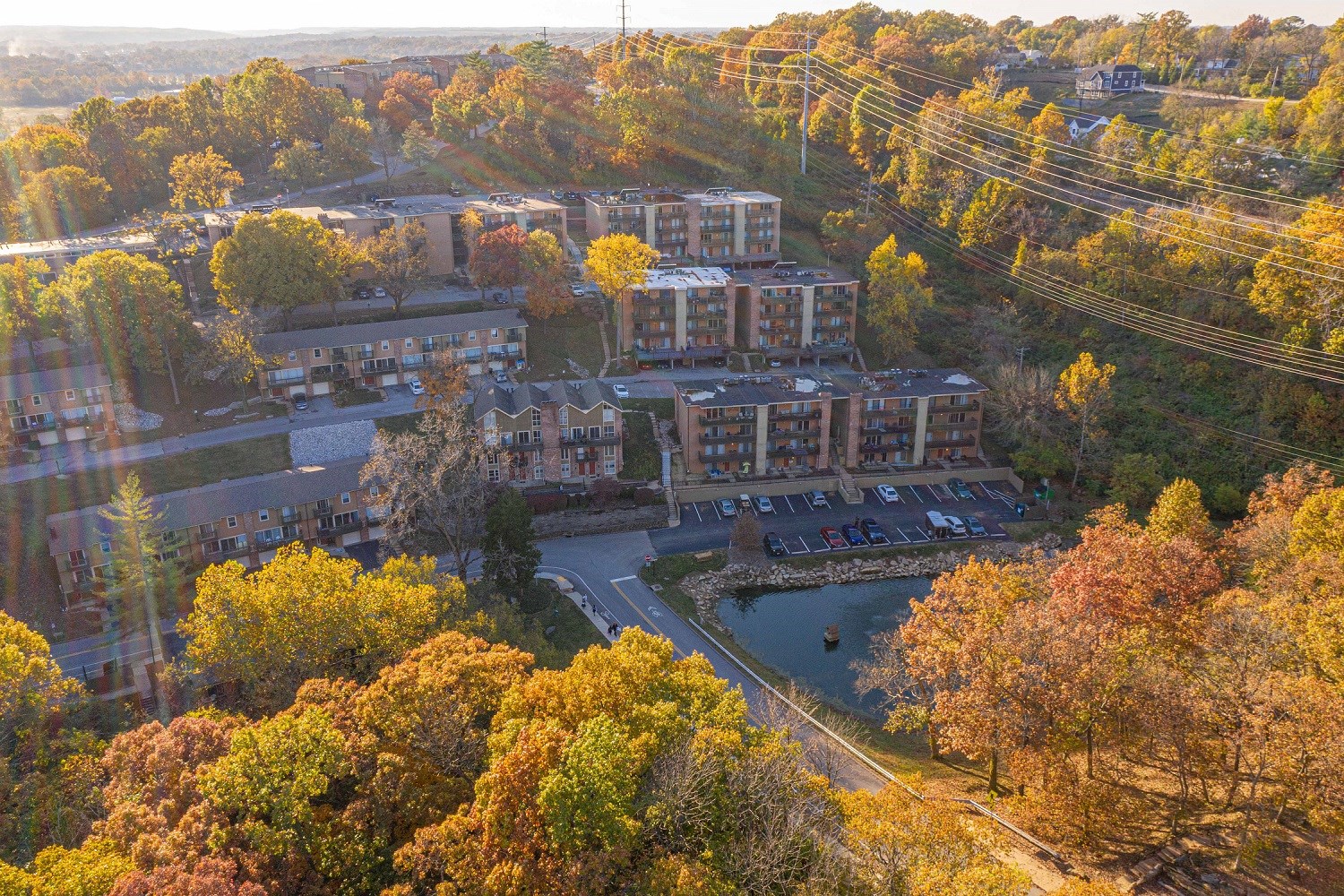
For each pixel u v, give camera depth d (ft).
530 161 550.77
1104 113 600.80
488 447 317.63
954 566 307.17
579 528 314.76
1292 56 628.69
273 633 169.27
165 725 185.06
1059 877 149.69
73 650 231.09
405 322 363.97
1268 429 336.08
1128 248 403.54
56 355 324.39
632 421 359.87
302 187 510.58
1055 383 378.12
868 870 113.60
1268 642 155.33
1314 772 135.44
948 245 485.56
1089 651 158.61
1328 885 139.13
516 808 115.65
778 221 478.18
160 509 256.73
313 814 123.65
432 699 136.87
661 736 129.18
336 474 284.82
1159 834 156.87
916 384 367.45
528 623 249.55
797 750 134.72
